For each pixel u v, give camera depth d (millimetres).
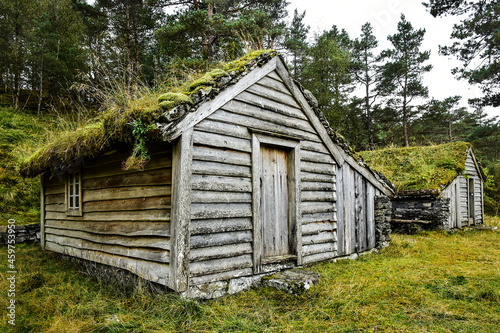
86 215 5910
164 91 4930
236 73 4777
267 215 5312
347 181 7145
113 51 16641
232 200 4602
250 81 5051
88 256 5715
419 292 4672
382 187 8297
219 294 4277
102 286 4957
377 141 28219
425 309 4078
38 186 11211
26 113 16047
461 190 13328
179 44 13977
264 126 5277
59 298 4277
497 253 7754
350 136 23750
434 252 7812
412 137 28391
